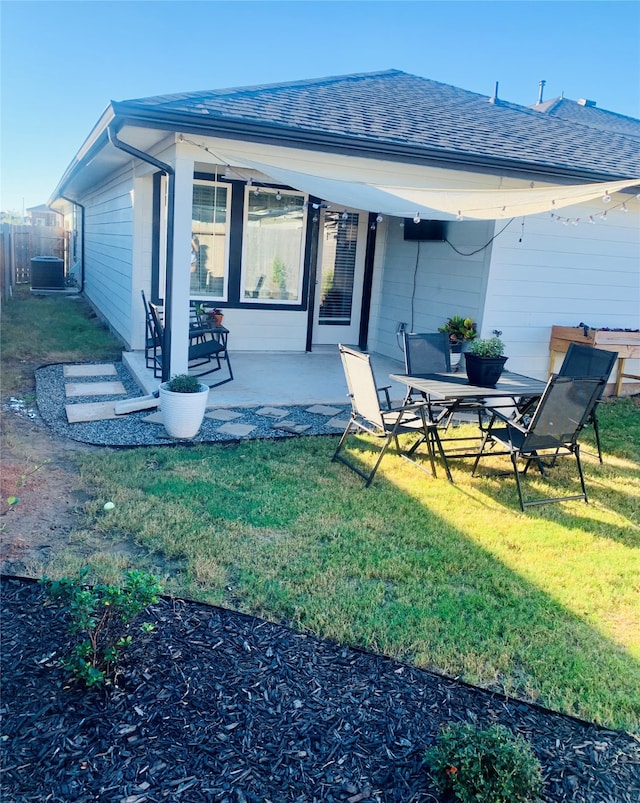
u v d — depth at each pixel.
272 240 10.91
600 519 5.21
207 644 3.17
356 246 11.55
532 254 8.75
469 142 8.10
